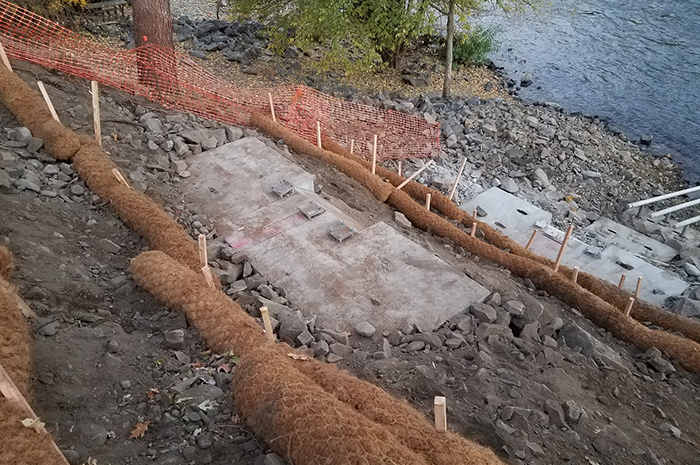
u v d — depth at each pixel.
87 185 7.49
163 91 11.13
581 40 22.33
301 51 18.34
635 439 5.52
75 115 8.93
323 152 10.85
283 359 4.74
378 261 7.59
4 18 12.06
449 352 6.25
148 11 10.95
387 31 16.17
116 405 4.51
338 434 3.89
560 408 5.47
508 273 8.74
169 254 6.52
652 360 7.09
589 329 7.62
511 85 19.34
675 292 10.16
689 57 20.81
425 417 4.95
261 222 8.09
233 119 11.41
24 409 3.72
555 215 12.55
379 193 10.23
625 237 12.05
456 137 14.80
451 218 10.74
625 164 15.09
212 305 5.58
